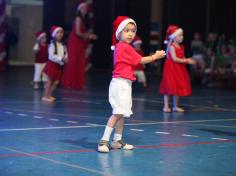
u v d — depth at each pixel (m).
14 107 10.19
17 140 6.57
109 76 20.95
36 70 14.59
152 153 5.95
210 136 7.26
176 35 10.35
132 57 6.02
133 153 5.93
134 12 23.20
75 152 5.90
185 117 9.39
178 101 11.45
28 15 27.66
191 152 6.04
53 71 11.49
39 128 7.61
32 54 27.92
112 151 6.03
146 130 7.68
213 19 21.55
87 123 8.24
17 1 27.16
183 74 10.31
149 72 23.14
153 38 23.03
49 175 4.80
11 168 5.05
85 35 15.05
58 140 6.65
